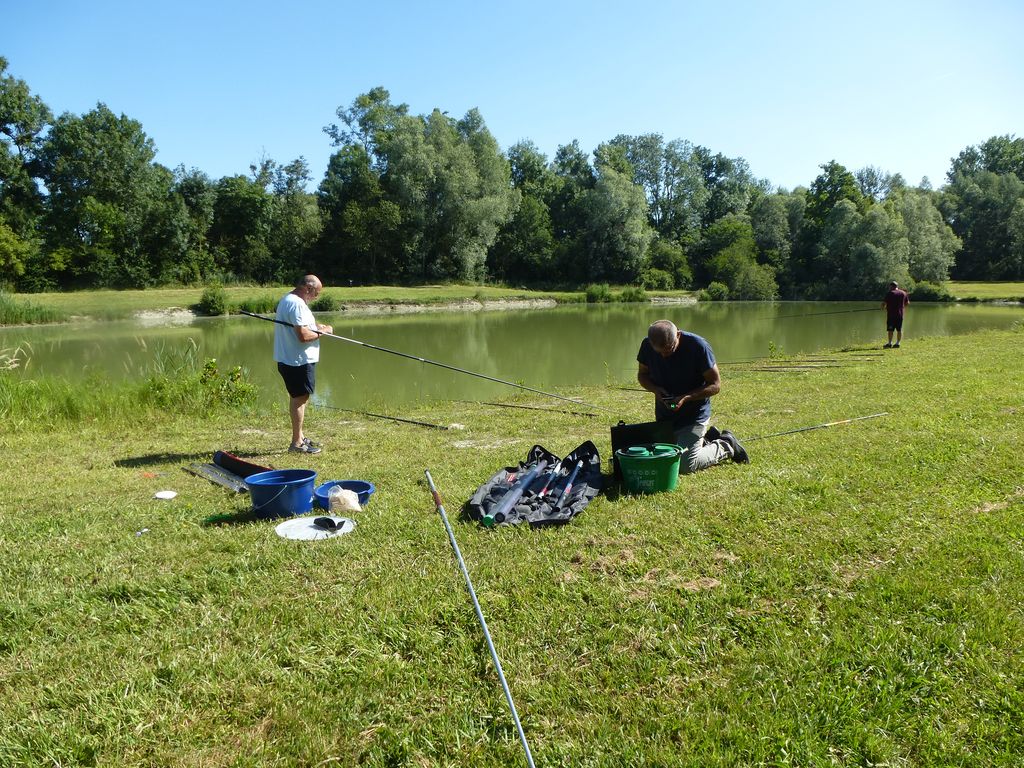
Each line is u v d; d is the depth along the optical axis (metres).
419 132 53.34
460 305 42.94
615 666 2.77
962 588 3.19
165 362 13.45
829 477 4.93
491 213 53.56
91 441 7.71
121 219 44.44
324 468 6.16
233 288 45.59
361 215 51.94
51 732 2.46
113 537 4.27
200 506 4.93
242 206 51.56
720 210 72.12
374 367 15.26
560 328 26.69
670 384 5.39
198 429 8.41
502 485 4.77
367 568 3.66
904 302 15.92
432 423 8.62
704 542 3.86
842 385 10.20
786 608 3.12
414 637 2.99
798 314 33.06
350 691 2.65
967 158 75.44
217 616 3.21
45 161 46.03
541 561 3.69
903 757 2.24
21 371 14.59
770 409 8.52
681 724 2.40
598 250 59.75
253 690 2.66
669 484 4.77
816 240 55.88
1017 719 2.37
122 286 44.41
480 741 2.38
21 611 3.30
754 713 2.45
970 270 58.00
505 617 3.14
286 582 3.54
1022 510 4.11
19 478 6.02
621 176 59.47
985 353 13.57
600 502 4.61
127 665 2.85
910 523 3.99
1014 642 2.77
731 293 51.56
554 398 10.73
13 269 40.12
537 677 2.72
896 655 2.72
